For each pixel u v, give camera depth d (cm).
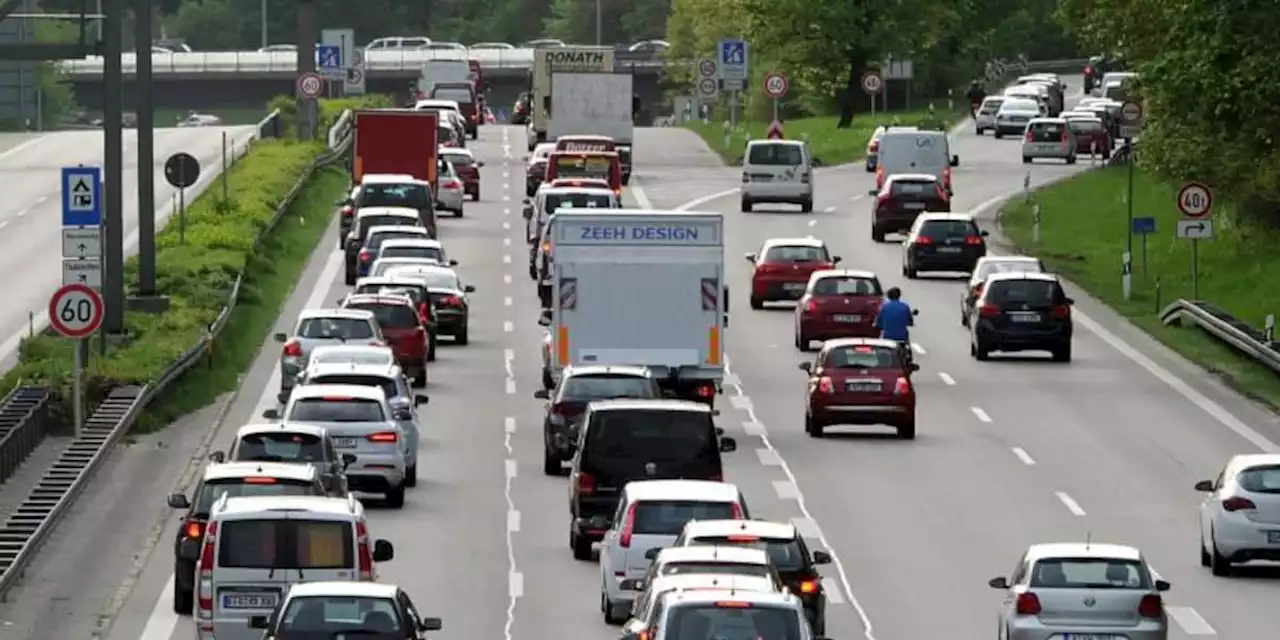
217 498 7638
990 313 14600
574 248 11825
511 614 7819
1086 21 17388
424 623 6112
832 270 15262
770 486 10531
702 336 11875
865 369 11894
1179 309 15962
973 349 14800
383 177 19775
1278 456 8725
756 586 5875
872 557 8944
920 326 16125
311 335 12800
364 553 6675
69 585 8344
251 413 12419
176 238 18188
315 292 17325
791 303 17375
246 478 7638
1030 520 9738
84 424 11438
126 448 11312
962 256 18088
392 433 9888
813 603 6869
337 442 9806
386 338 13438
